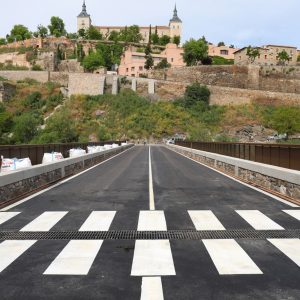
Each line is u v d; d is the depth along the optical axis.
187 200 12.25
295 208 10.83
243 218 9.49
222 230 8.30
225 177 19.23
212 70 138.25
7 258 6.52
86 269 5.92
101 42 188.25
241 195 13.28
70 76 123.81
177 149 56.91
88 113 112.62
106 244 7.31
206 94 123.44
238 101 125.44
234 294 4.94
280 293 4.98
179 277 5.55
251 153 20.92
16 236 7.97
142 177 19.30
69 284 5.33
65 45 176.88
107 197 12.96
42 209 10.89
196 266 6.02
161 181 17.53
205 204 11.51
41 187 15.42
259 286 5.21
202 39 172.62
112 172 22.12
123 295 4.93
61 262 6.27
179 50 159.38
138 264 6.12
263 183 15.55
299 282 5.36
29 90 121.31
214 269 5.88
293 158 14.23
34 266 6.10
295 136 105.50
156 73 142.38
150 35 194.88
